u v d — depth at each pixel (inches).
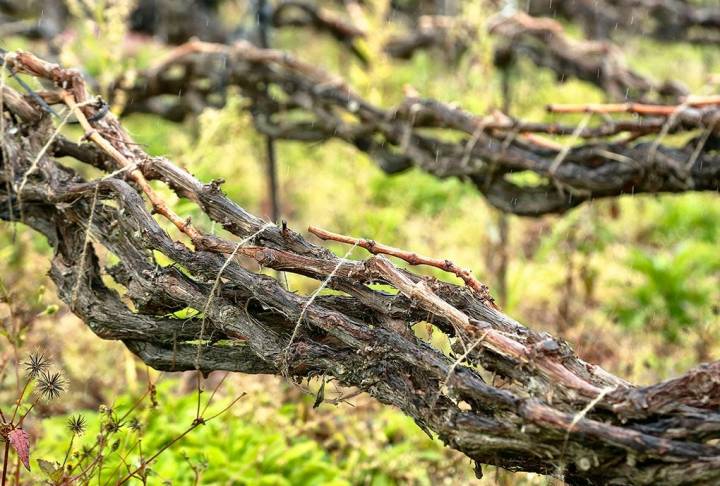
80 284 113.8
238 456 161.5
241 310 102.1
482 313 97.1
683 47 388.2
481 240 283.9
